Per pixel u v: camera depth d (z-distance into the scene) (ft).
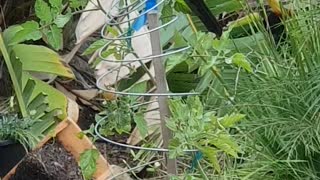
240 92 7.34
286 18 8.16
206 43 5.40
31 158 7.14
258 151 6.91
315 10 7.68
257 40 8.07
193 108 5.15
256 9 8.99
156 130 7.82
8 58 8.80
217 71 7.53
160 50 5.32
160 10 6.00
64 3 7.99
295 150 6.84
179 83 9.57
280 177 6.81
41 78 10.25
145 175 7.83
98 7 6.28
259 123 6.98
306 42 7.53
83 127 10.20
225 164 6.86
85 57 11.09
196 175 6.46
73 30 11.10
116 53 5.92
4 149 8.13
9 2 11.63
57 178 7.06
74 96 10.55
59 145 7.25
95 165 5.85
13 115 8.70
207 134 5.06
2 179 7.58
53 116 8.57
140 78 8.38
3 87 10.58
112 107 5.93
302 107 7.02
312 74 7.13
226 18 9.94
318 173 6.86
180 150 5.07
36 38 5.70
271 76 7.28
